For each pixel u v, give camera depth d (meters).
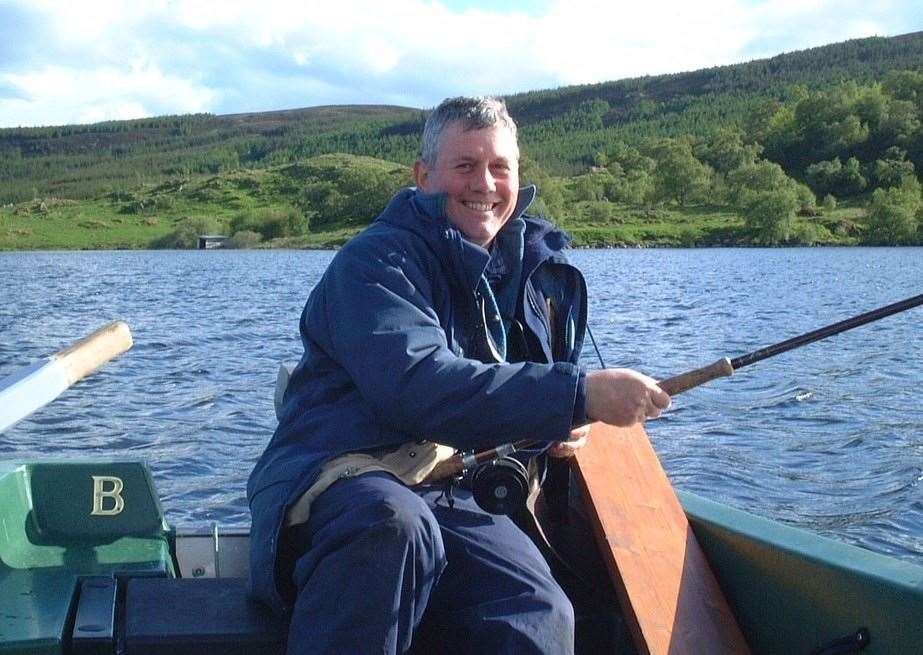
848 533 7.08
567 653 2.34
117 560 2.78
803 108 132.88
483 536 2.46
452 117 2.69
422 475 2.49
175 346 17.61
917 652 2.34
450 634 2.42
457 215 2.69
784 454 9.24
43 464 2.87
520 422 2.36
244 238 111.06
